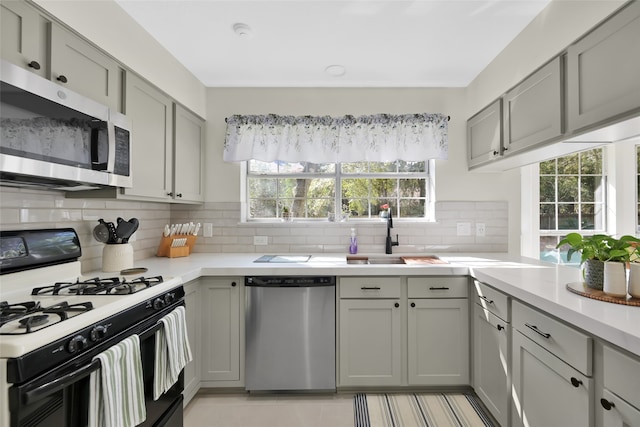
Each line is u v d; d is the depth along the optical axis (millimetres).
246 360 2117
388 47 2184
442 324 2119
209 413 1978
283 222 2893
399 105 2785
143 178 1918
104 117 1506
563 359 1223
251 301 2104
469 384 2115
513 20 1891
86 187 1571
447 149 2688
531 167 2875
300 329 2100
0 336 901
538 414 1395
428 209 2922
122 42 1759
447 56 2299
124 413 1137
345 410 1997
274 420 1909
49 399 945
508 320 1642
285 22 1913
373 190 2955
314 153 2688
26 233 1462
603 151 2924
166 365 1475
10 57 1165
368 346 2115
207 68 2471
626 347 935
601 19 1387
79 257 1798
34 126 1164
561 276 1765
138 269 1865
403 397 2127
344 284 2113
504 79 2188
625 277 1269
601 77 1356
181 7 1765
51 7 1317
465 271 2096
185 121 2441
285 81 2699
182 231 2611
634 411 924
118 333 1214
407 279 2123
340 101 2795
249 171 2979
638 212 2828
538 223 2883
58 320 1035
